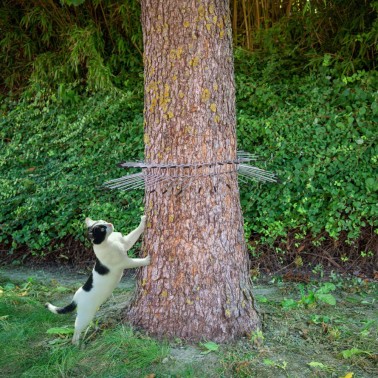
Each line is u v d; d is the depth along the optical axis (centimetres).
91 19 620
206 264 316
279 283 488
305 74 569
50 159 591
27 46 640
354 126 509
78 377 289
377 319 384
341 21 574
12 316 383
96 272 311
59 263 567
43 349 323
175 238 316
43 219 571
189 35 308
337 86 519
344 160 497
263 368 294
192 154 311
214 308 316
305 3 588
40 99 615
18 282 500
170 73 312
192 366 290
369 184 486
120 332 318
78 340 318
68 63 607
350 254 515
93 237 301
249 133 525
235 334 319
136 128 559
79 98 605
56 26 637
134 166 313
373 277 493
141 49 617
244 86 546
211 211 315
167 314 318
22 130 611
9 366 307
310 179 499
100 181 554
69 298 441
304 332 343
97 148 569
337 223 500
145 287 328
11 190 575
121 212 539
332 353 320
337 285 473
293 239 526
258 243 527
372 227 508
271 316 369
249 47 627
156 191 321
